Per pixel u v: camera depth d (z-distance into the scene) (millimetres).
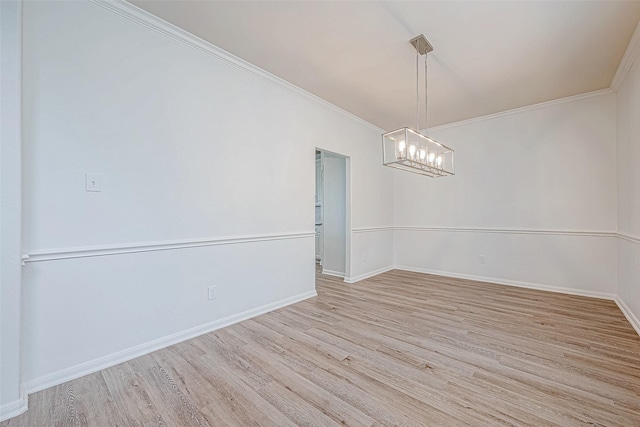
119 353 1989
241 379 1768
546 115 3812
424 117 4375
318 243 6645
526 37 2365
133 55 2078
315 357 2039
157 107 2203
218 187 2600
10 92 1491
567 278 3682
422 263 5043
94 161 1895
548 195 3814
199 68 2463
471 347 2191
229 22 2207
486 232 4336
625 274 2977
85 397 1602
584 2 1965
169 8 2049
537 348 2172
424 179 5016
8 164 1488
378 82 3199
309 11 2082
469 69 2895
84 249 1840
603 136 3428
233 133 2721
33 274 1661
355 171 4383
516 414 1453
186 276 2373
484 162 4352
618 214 3268
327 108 3830
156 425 1390
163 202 2234
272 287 3090
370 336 2395
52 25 1737
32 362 1653
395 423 1393
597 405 1518
